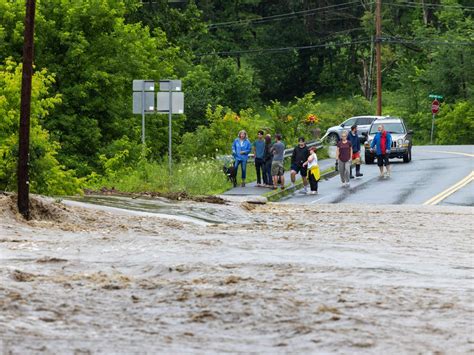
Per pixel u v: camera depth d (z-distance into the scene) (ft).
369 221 193.88
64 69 339.77
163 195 237.25
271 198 270.26
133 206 207.21
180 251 127.65
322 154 408.67
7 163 211.82
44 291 91.20
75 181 230.48
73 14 339.98
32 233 146.82
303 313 83.10
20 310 81.30
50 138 320.09
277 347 70.74
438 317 83.15
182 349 69.51
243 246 136.56
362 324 79.25
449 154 419.13
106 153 339.16
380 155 320.09
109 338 72.43
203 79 488.02
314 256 126.21
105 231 157.58
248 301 87.86
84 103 344.28
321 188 296.30
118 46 351.87
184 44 505.66
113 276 102.32
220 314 82.23
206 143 368.07
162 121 384.68
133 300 88.12
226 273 106.83
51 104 234.17
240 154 296.71
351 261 121.49
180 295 90.79
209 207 215.10
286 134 410.72
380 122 382.63
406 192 276.41
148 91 270.67
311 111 437.99
